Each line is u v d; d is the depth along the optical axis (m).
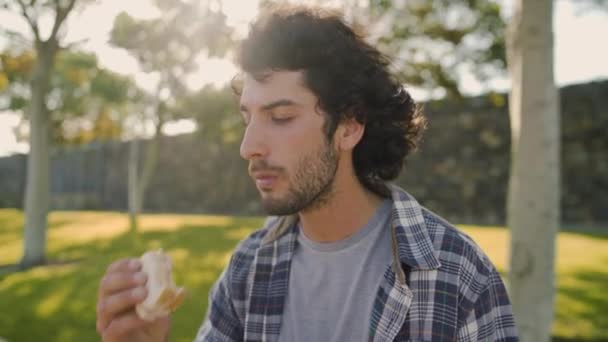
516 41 3.13
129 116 13.75
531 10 3.05
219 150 17.75
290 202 1.12
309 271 1.25
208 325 1.39
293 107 1.11
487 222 12.45
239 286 1.35
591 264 6.38
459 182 13.03
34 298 5.38
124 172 20.17
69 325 4.38
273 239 1.31
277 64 1.11
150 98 12.98
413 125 1.46
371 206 1.24
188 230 11.02
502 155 12.52
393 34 4.91
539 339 3.08
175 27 7.59
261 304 1.29
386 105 1.30
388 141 1.32
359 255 1.20
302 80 1.12
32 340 4.05
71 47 7.72
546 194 3.07
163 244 8.84
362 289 1.18
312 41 1.13
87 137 13.37
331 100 1.14
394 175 1.39
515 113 3.16
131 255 7.82
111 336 0.96
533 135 3.07
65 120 12.45
